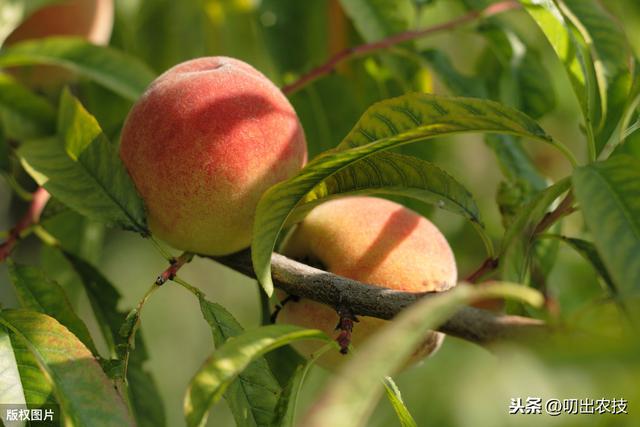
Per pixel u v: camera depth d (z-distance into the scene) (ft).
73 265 2.93
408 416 2.53
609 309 2.41
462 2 3.14
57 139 2.73
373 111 2.55
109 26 3.33
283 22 3.32
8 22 3.02
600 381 2.22
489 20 3.11
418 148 3.16
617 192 2.35
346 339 2.51
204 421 2.36
